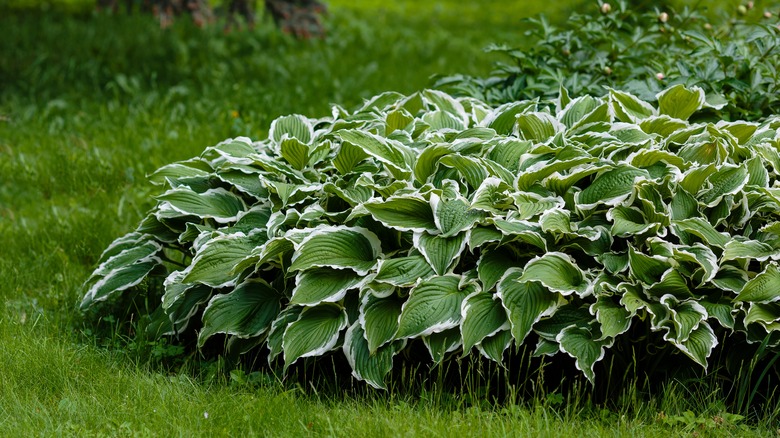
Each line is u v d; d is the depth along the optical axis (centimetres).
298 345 365
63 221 584
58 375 376
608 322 347
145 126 771
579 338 352
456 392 378
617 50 552
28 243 560
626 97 458
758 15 636
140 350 408
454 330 360
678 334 341
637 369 373
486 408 358
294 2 947
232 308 391
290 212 396
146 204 617
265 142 492
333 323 370
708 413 348
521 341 348
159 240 450
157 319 423
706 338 347
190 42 1046
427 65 1079
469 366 369
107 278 438
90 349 408
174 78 941
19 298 491
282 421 336
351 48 1142
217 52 1027
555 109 512
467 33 1302
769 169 416
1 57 966
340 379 391
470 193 399
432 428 324
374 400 351
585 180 402
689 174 383
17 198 643
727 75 514
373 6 1587
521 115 430
